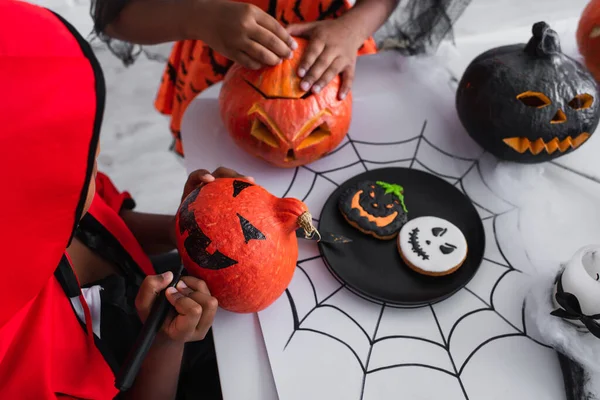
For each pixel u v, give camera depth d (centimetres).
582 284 56
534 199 73
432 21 89
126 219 93
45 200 42
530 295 64
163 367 62
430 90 88
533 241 69
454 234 66
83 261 72
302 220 55
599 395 56
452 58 93
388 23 94
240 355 60
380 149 80
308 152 73
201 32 78
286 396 56
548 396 56
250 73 71
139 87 168
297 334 61
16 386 54
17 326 55
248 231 54
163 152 155
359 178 75
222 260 54
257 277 54
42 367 55
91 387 60
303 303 64
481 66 72
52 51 42
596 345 58
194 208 56
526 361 59
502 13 128
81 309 65
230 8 74
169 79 117
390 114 85
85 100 39
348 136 82
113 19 89
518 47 73
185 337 55
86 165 42
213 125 83
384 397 56
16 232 42
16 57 38
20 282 45
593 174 76
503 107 69
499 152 74
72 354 61
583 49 79
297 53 71
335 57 72
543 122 69
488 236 70
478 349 60
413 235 66
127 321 69
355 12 82
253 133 71
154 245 94
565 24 94
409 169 75
